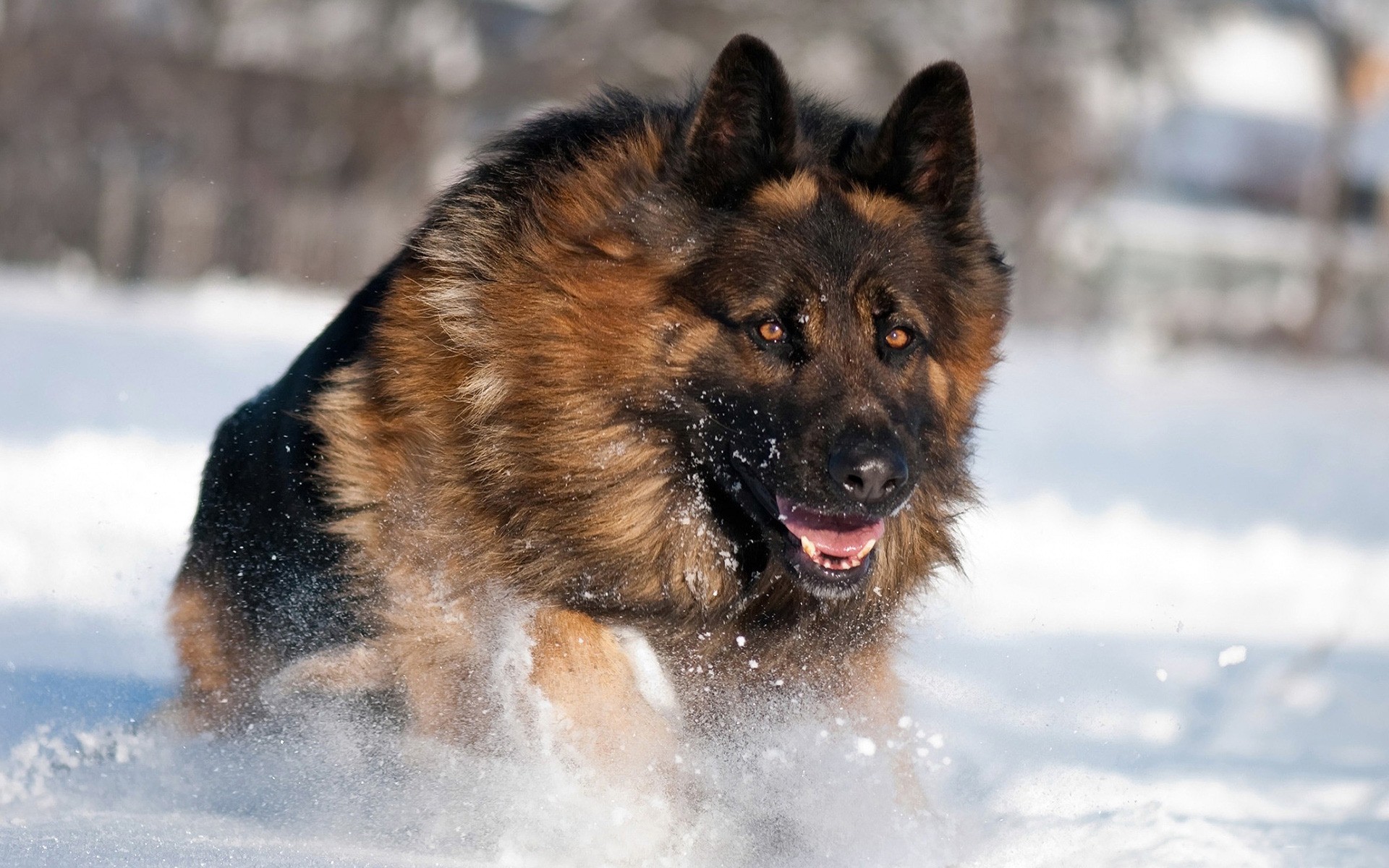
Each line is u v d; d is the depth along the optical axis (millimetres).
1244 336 79938
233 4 66562
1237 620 15586
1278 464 31078
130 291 51906
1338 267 82500
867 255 8219
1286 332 80375
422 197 66688
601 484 8195
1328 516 24312
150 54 61906
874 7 71125
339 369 8820
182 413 22844
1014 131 74875
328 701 8578
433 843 7555
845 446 7801
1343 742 10602
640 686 8398
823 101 9773
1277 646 14172
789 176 8344
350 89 67438
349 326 9078
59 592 11836
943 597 9961
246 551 9406
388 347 8531
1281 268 98625
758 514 8297
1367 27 106000
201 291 54781
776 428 8016
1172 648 13656
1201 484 27172
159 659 10297
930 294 8492
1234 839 7777
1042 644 12750
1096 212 86625
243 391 26031
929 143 8680
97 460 17359
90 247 57906
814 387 8016
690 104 8875
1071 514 21344
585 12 70500
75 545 13266
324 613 8797
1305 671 12375
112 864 6543
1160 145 103375
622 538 8258
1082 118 80500
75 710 9336
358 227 62906
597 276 8133
